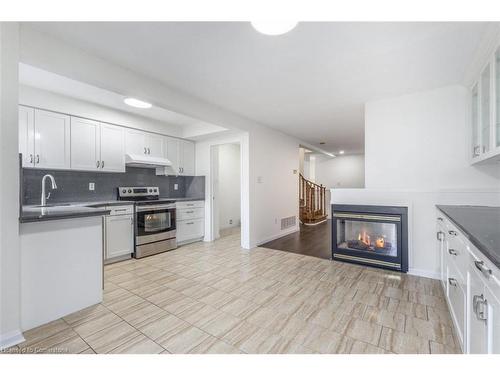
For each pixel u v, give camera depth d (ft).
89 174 11.87
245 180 13.73
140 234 11.99
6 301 5.11
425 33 5.63
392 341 5.39
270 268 10.38
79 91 9.61
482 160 7.04
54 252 6.26
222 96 9.72
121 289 8.30
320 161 30.22
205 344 5.34
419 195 9.19
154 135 13.82
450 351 5.00
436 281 8.70
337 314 6.58
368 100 10.14
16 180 5.22
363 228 10.72
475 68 7.09
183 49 6.34
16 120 5.16
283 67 7.32
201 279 9.19
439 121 8.87
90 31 5.57
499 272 2.77
